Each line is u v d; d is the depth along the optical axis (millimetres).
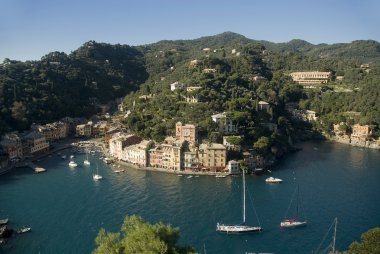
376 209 183250
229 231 157875
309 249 145750
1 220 167500
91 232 159250
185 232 159375
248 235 156625
